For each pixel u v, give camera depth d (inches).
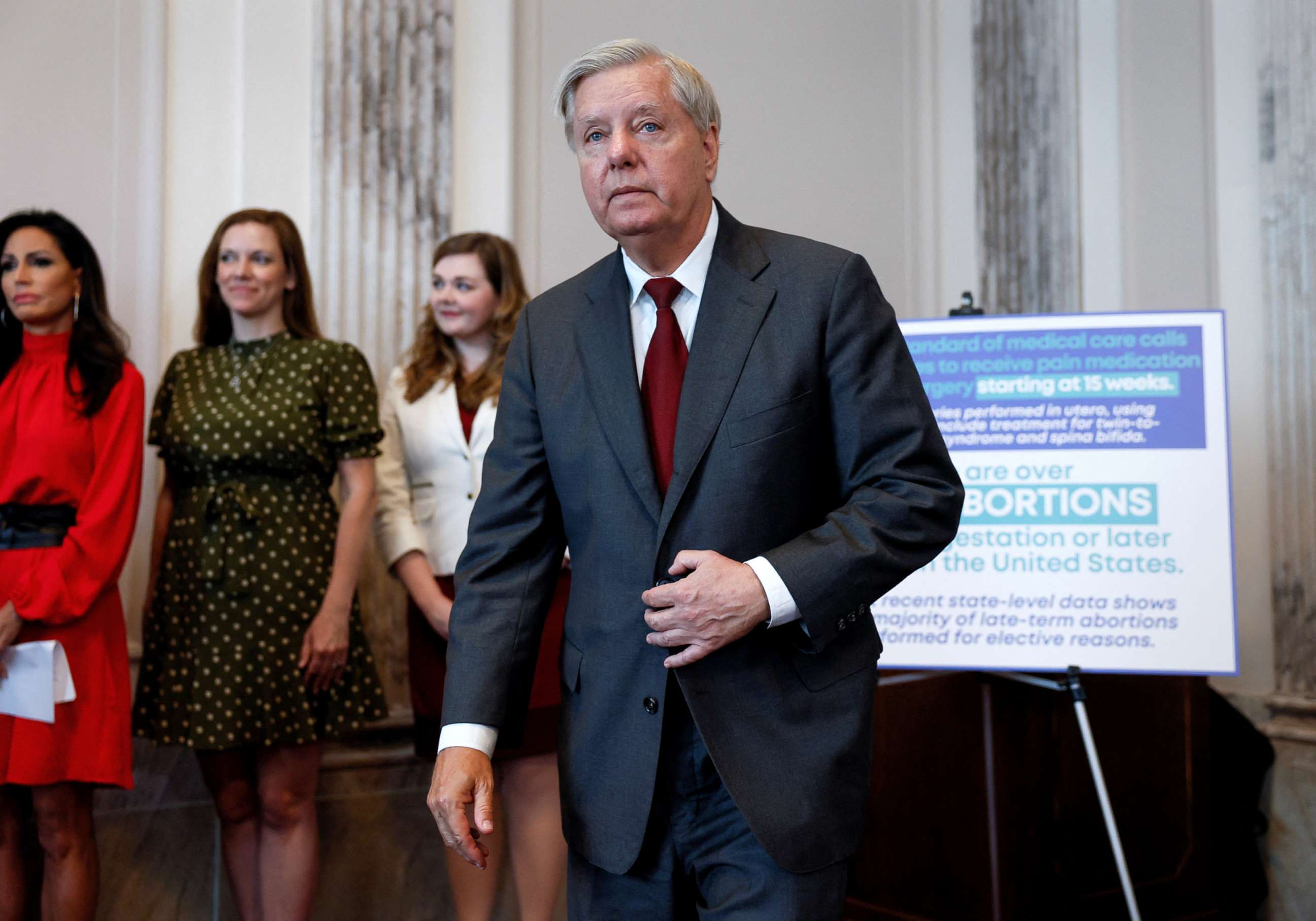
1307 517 142.3
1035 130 177.8
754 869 51.8
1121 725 124.2
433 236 132.0
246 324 108.3
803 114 164.4
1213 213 156.9
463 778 52.3
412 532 109.5
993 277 175.5
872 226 169.8
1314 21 144.0
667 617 50.0
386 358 129.0
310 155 126.4
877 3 173.2
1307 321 143.6
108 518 94.1
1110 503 106.0
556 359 59.2
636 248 55.9
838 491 56.3
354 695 104.6
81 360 97.3
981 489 108.3
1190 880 127.4
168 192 120.4
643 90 54.0
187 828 115.3
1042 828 113.4
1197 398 105.8
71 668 92.6
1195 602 103.9
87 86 116.3
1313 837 136.1
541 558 60.1
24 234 97.0
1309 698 140.4
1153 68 167.0
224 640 97.8
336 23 127.3
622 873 52.7
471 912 107.7
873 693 54.9
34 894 104.9
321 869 120.6
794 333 54.1
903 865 116.3
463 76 136.4
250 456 101.0
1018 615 106.3
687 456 53.1
